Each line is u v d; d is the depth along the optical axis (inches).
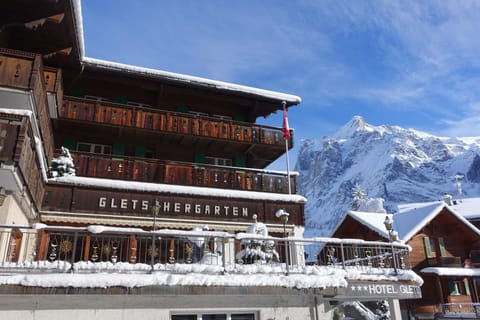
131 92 736.3
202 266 374.6
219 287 362.9
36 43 555.2
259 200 666.2
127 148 714.2
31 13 487.8
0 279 301.1
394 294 436.8
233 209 648.4
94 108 636.7
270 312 396.5
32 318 315.9
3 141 363.6
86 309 331.6
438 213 1062.4
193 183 653.9
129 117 657.6
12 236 425.1
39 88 451.5
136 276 335.9
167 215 606.5
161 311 353.7
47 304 322.0
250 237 401.4
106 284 325.1
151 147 729.0
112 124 642.2
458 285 1064.8
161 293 342.0
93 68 655.1
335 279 406.9
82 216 563.2
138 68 682.2
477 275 1022.4
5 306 311.9
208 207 634.8
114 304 340.8
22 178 398.9
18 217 455.2
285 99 778.8
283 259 641.0
